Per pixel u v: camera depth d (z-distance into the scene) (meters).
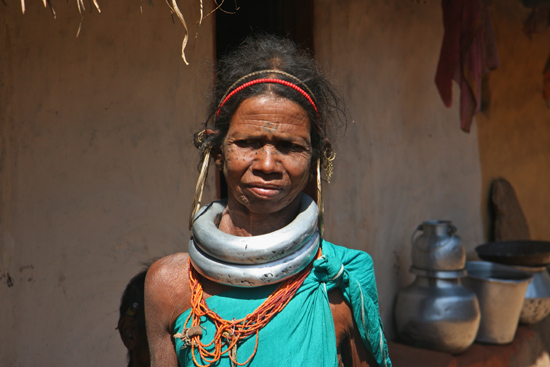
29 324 2.67
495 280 4.30
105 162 2.93
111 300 2.97
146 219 3.10
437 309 4.01
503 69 6.02
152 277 1.35
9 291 2.60
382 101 4.45
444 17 4.67
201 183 1.30
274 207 1.23
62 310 2.79
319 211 1.30
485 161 5.78
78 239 2.84
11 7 2.58
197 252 1.25
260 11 4.12
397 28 4.55
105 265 2.94
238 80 1.24
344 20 4.06
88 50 2.84
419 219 4.88
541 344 4.86
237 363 1.17
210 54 3.33
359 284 1.30
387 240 4.52
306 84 1.25
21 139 2.62
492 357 4.19
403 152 4.68
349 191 4.15
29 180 2.66
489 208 5.89
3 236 2.57
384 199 4.48
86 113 2.85
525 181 6.41
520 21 6.25
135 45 3.02
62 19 2.75
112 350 2.99
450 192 5.28
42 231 2.71
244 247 1.18
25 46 2.63
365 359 1.34
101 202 2.92
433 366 3.77
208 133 1.30
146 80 3.07
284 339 1.19
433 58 4.94
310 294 1.24
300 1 3.88
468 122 4.61
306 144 1.22
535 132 6.55
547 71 6.64
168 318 1.32
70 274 2.81
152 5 3.07
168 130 3.17
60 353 2.79
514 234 5.91
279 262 1.19
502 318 4.34
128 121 3.01
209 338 1.22
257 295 1.23
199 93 3.28
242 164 1.20
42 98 2.69
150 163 3.10
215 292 1.26
